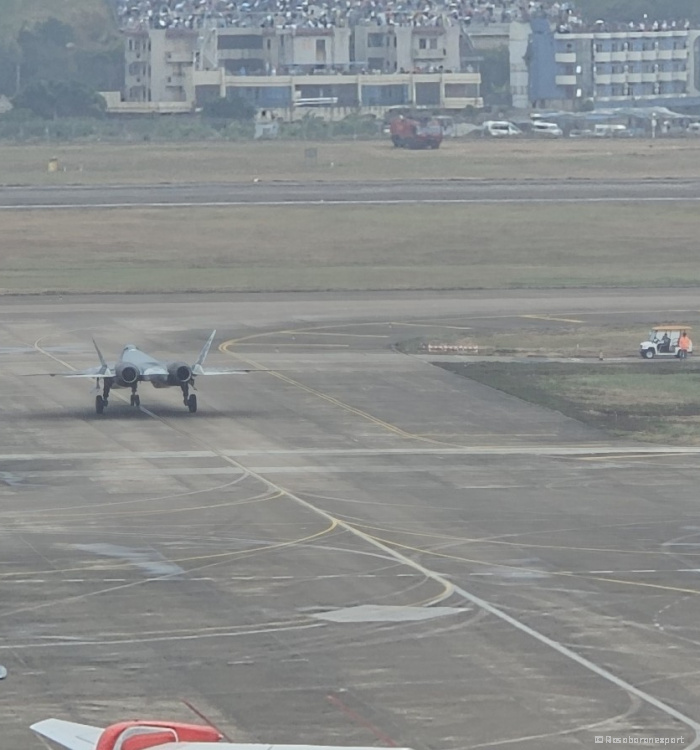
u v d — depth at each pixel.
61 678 99.69
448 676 100.44
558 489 162.38
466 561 131.38
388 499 156.50
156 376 198.50
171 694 96.81
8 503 153.38
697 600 119.44
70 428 193.88
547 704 95.12
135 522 145.38
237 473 168.62
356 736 89.75
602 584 123.94
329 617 114.06
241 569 128.12
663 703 95.38
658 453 182.88
